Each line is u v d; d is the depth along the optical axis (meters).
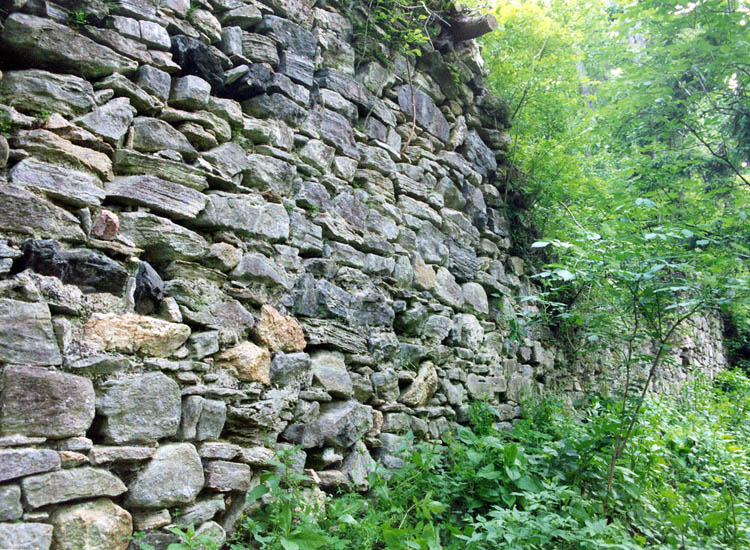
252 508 2.65
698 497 4.19
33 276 2.03
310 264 3.27
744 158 6.75
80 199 2.24
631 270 3.71
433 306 4.29
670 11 5.39
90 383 2.12
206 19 2.99
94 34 2.48
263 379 2.80
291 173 3.25
